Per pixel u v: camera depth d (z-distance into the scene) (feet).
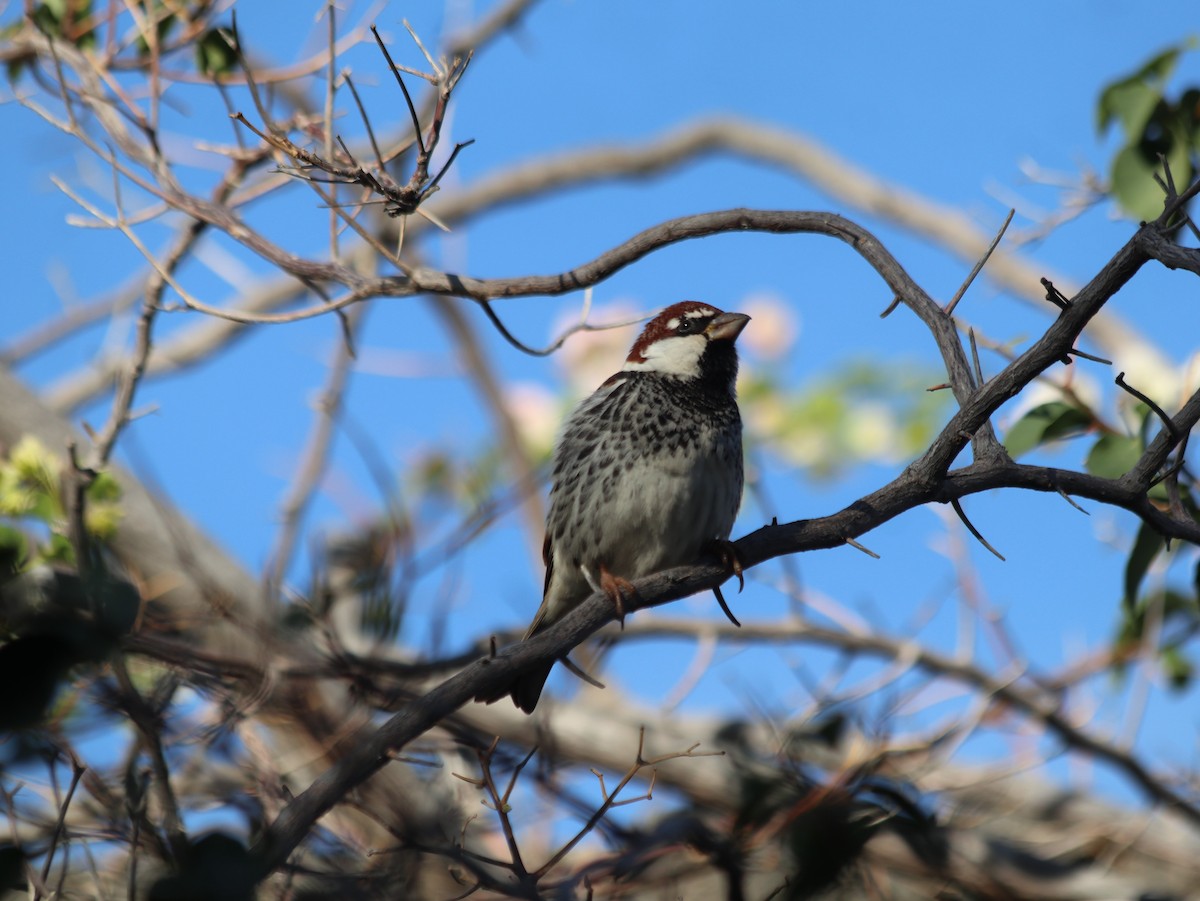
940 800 34.37
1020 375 22.94
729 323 33.32
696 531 32.60
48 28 36.47
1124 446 31.14
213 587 27.91
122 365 33.06
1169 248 21.29
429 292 27.37
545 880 27.86
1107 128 33.12
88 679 19.86
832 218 26.89
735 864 26.78
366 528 29.71
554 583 34.58
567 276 27.40
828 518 25.48
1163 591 38.75
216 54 34.78
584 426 33.30
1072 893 35.09
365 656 28.09
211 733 23.24
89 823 21.71
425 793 27.58
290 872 20.76
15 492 27.55
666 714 38.19
